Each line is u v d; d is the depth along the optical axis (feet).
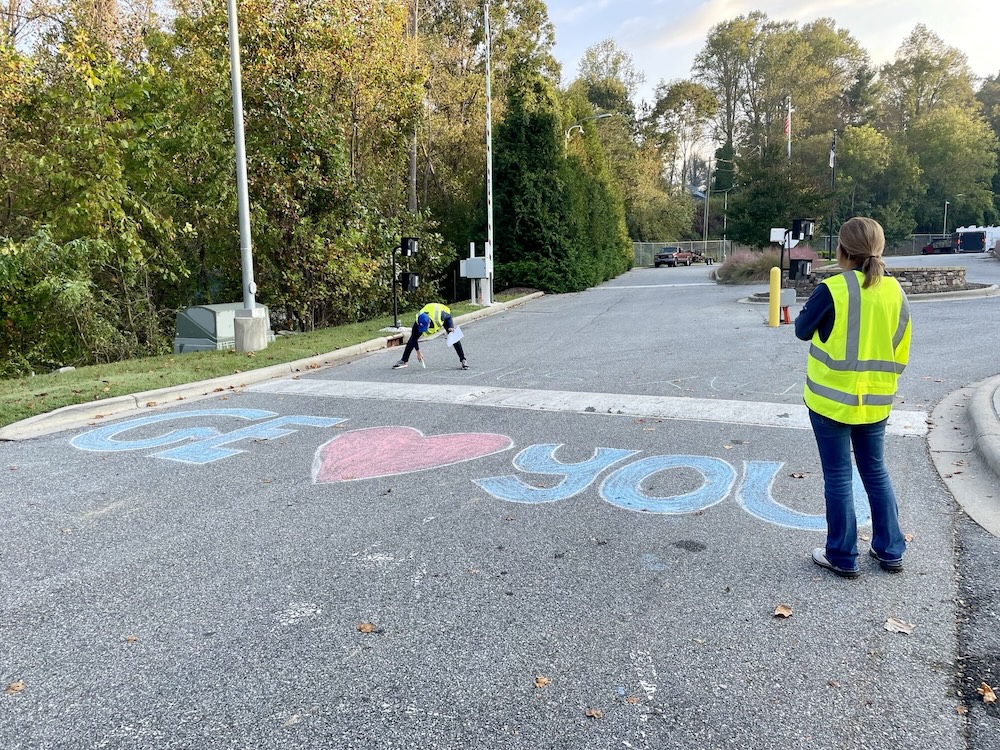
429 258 74.02
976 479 16.10
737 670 9.25
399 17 63.16
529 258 86.89
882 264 11.27
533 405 26.04
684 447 19.84
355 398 28.66
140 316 49.52
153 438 22.79
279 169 52.85
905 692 8.68
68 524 15.20
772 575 11.96
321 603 11.41
